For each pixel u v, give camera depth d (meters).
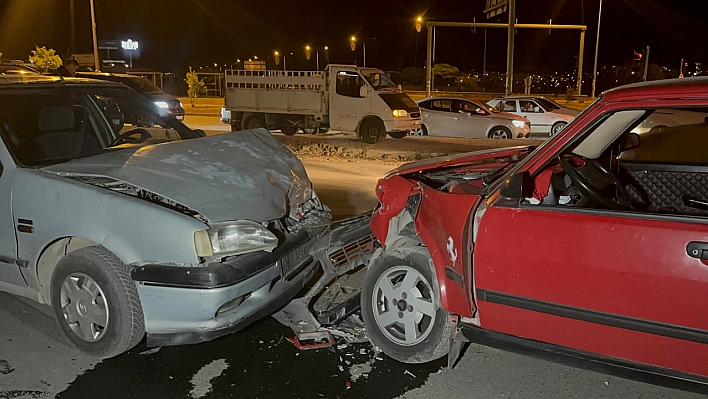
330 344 4.12
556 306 3.12
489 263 3.29
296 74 18.31
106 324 3.78
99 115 5.30
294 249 4.20
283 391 3.56
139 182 3.88
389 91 17.14
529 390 3.55
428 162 4.69
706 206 4.19
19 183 4.09
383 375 3.74
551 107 19.33
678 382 2.92
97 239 3.75
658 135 10.71
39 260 4.07
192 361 3.93
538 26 31.30
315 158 13.20
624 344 2.99
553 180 4.05
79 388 3.58
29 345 4.11
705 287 2.72
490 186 3.46
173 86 51.09
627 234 2.92
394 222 4.01
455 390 3.55
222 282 3.57
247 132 5.07
